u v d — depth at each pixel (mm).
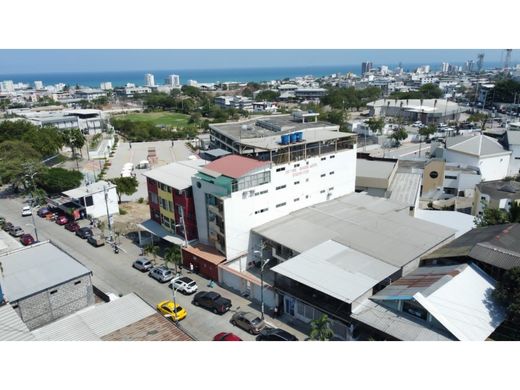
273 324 40281
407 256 42969
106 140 136500
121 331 30531
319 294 38938
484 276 37500
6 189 89188
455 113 168250
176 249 52562
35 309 34875
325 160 58938
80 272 37844
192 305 43812
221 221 48812
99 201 70688
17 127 114750
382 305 36094
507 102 189875
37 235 62312
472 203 72000
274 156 53219
